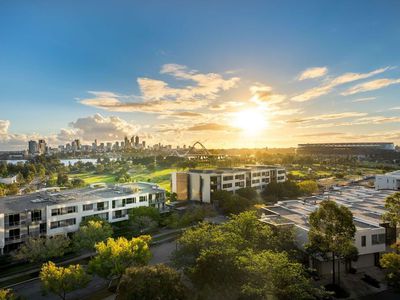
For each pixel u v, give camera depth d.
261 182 149.12
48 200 84.19
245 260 38.78
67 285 45.47
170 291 33.78
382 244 59.41
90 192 100.56
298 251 57.62
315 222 51.34
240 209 98.56
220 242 46.53
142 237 57.91
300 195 129.00
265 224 63.00
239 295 36.94
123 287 35.06
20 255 60.88
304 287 37.22
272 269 37.19
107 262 49.91
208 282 37.94
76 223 81.56
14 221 70.81
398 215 61.12
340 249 49.22
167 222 89.56
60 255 63.97
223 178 129.88
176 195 130.12
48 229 75.81
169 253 71.38
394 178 129.50
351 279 55.34
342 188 130.75
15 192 132.88
